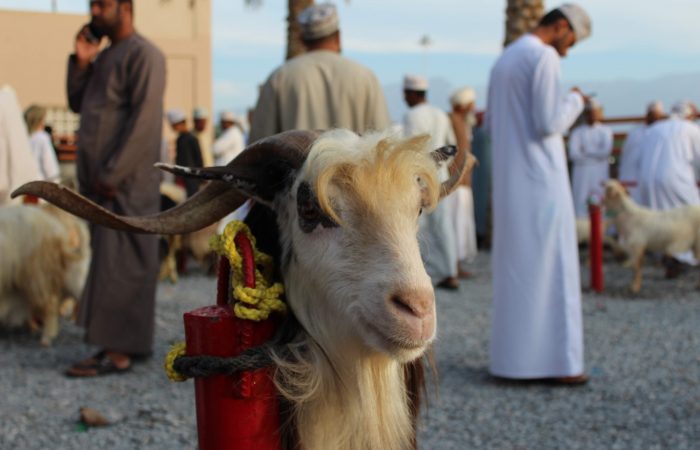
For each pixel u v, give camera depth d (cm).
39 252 650
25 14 2117
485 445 443
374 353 237
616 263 1208
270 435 227
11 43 2114
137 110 547
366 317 219
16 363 613
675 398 528
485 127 564
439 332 718
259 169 244
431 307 216
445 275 948
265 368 226
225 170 238
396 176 223
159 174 568
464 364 611
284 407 234
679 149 1154
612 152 1587
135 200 553
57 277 662
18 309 670
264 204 247
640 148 1197
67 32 2162
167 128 2169
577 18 532
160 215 246
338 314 230
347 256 223
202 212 252
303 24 484
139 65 550
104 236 559
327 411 240
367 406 238
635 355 646
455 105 1020
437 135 915
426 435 457
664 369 602
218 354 222
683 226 930
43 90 2153
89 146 557
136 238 564
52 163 923
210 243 246
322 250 228
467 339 695
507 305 540
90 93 567
